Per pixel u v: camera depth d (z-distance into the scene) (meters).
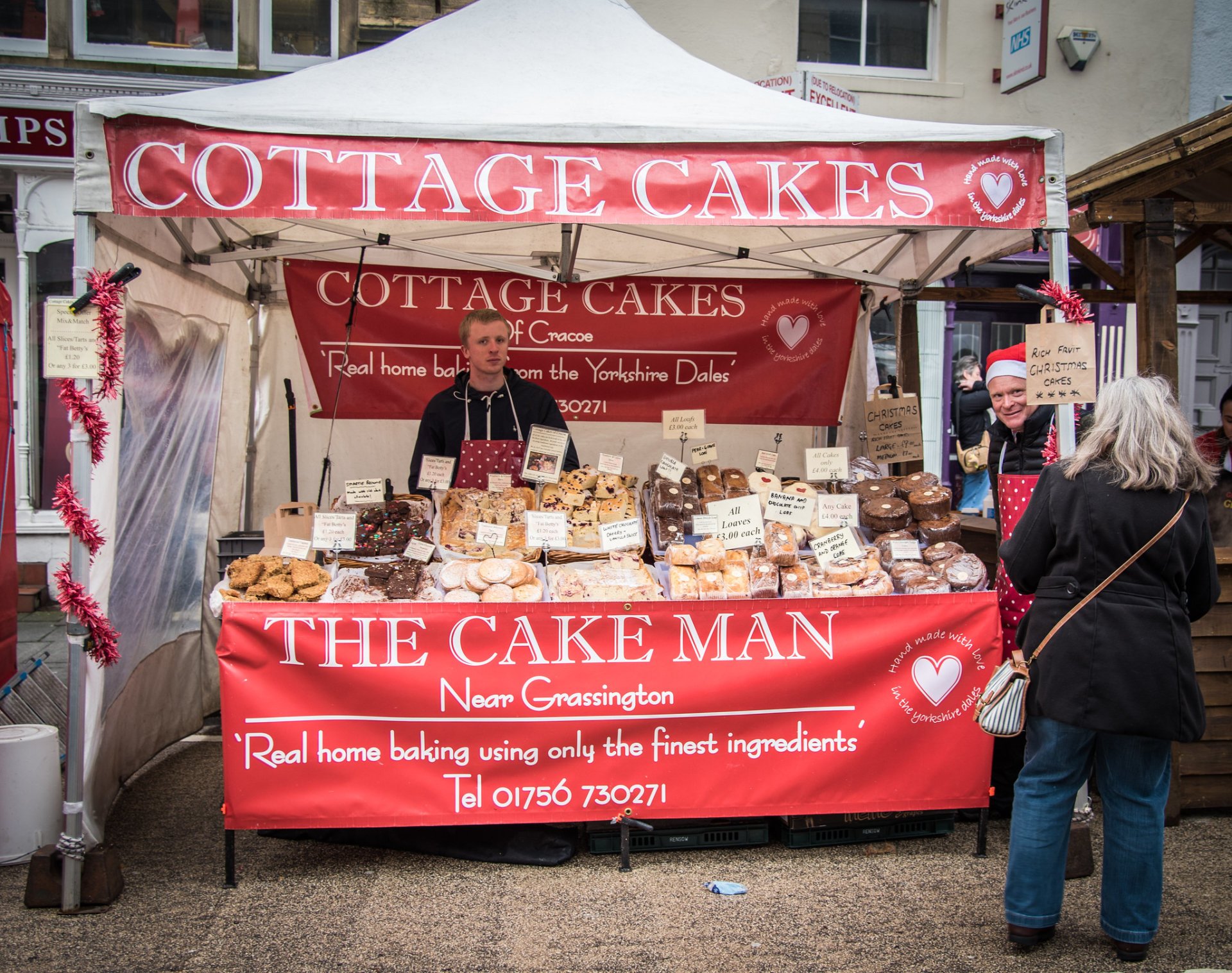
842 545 3.54
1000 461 4.52
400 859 3.41
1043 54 7.28
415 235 4.29
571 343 5.52
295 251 4.29
